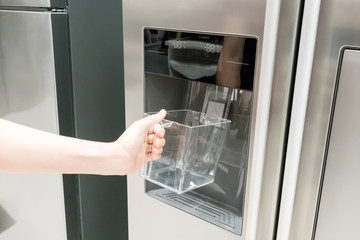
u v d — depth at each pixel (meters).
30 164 0.73
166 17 0.85
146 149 0.84
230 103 0.84
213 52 0.78
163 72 0.89
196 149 0.87
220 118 0.86
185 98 0.94
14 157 0.71
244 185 0.82
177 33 0.84
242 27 0.72
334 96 0.64
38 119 1.18
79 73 1.18
